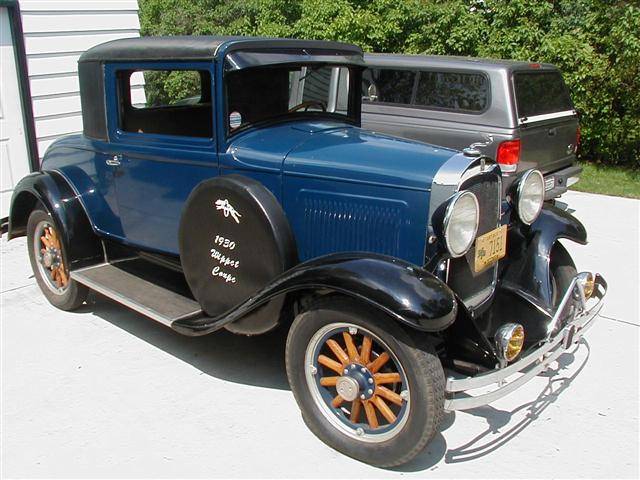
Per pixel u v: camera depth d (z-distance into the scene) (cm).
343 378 305
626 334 447
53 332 446
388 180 316
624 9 901
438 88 657
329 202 332
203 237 361
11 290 525
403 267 289
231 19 1368
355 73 435
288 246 338
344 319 295
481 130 628
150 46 383
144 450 317
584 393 371
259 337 439
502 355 303
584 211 770
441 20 1005
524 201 378
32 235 488
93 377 385
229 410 351
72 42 743
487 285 366
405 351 279
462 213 301
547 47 932
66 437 328
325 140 360
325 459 310
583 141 996
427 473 301
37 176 469
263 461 309
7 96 676
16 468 304
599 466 306
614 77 923
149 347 424
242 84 362
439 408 280
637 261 593
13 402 359
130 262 471
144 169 407
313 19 1109
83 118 448
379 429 303
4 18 663
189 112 439
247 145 360
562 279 409
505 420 345
